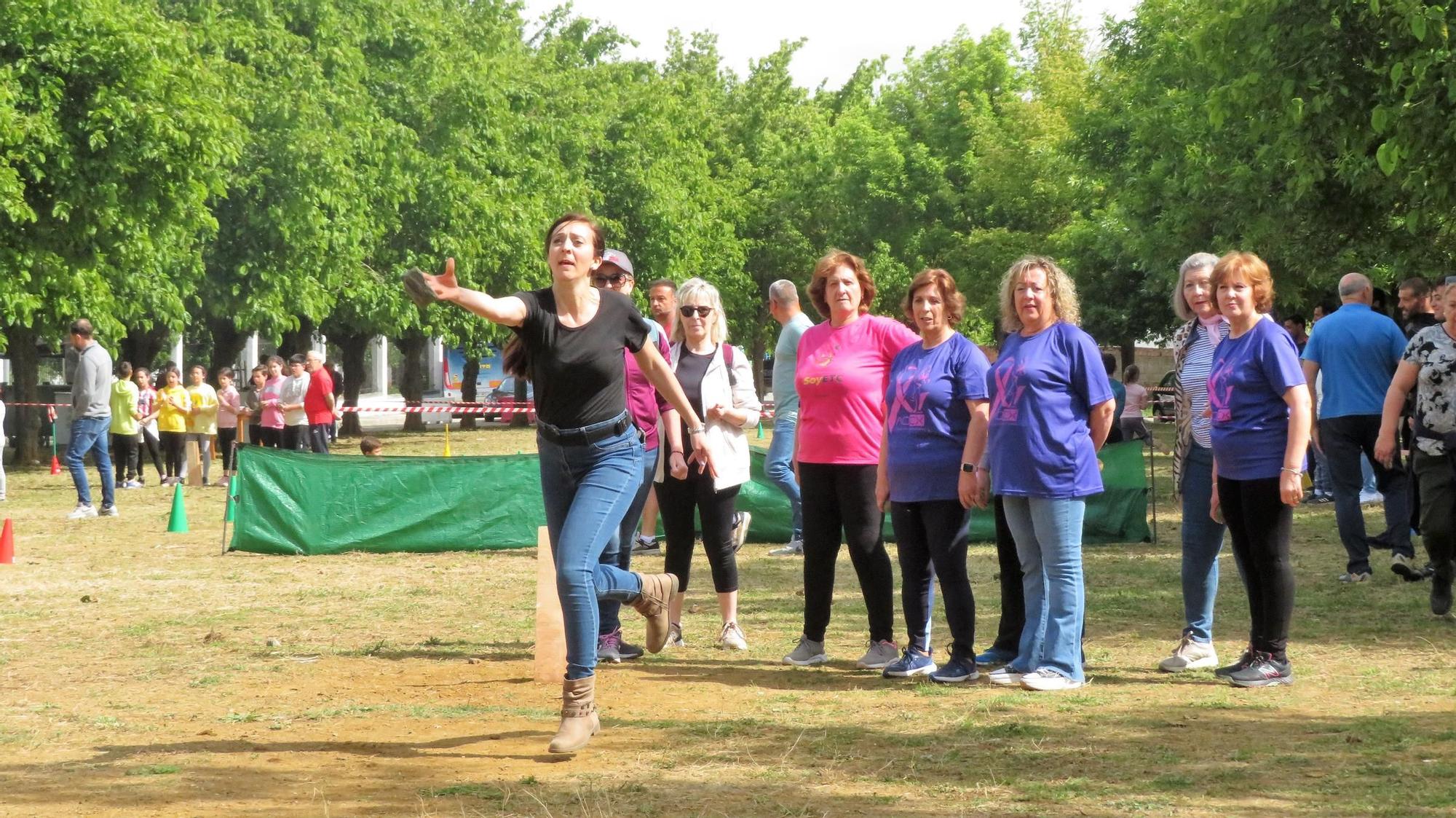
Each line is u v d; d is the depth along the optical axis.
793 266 53.81
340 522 12.52
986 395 6.41
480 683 6.68
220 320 32.16
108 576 10.94
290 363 20.97
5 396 31.84
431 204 33.06
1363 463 14.84
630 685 6.52
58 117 21.28
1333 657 6.86
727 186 52.41
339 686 6.59
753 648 7.58
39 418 28.84
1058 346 6.23
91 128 21.20
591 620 5.25
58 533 14.35
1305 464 6.19
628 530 7.30
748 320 52.31
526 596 9.81
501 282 36.03
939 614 8.73
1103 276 34.88
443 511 12.61
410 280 4.81
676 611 7.62
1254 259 6.29
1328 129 13.89
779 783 4.70
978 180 44.66
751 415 7.53
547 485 5.40
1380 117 12.41
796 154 53.97
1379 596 8.73
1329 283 20.88
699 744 5.28
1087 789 4.55
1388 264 18.97
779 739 5.35
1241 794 4.46
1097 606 8.74
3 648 7.72
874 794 4.55
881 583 6.85
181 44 22.47
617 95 44.66
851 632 8.07
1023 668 6.45
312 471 12.51
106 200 21.42
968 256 42.53
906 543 6.62
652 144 43.56
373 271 32.38
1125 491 12.46
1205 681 6.39
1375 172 15.77
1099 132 29.77
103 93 21.12
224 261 27.67
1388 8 13.07
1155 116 23.86
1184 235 22.70
